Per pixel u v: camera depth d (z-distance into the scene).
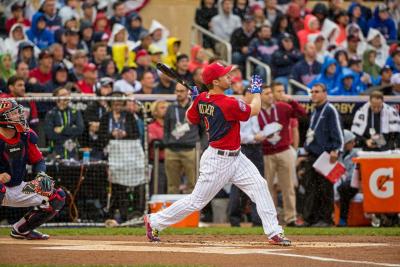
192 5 57.53
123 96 40.22
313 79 51.03
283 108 39.91
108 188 39.09
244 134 38.94
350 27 58.41
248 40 54.12
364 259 20.41
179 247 24.06
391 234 32.25
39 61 44.97
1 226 37.28
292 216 40.31
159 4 56.94
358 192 41.41
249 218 43.84
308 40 54.78
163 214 26.02
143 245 24.86
